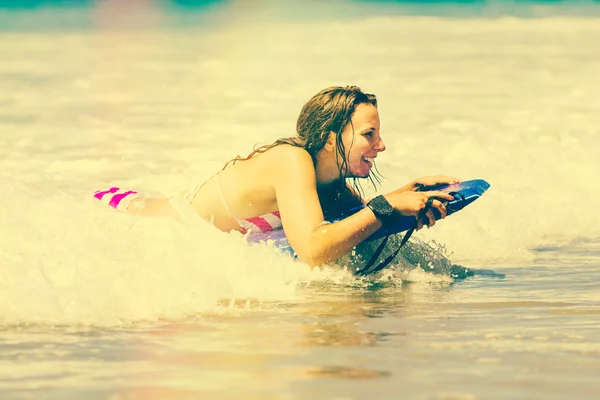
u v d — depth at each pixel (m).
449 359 11.71
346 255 17.14
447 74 53.25
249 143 31.47
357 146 17.25
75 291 13.91
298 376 11.02
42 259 14.67
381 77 51.34
